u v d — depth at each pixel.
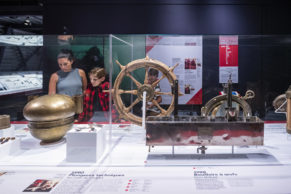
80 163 1.45
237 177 1.25
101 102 2.13
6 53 1.93
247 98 1.82
